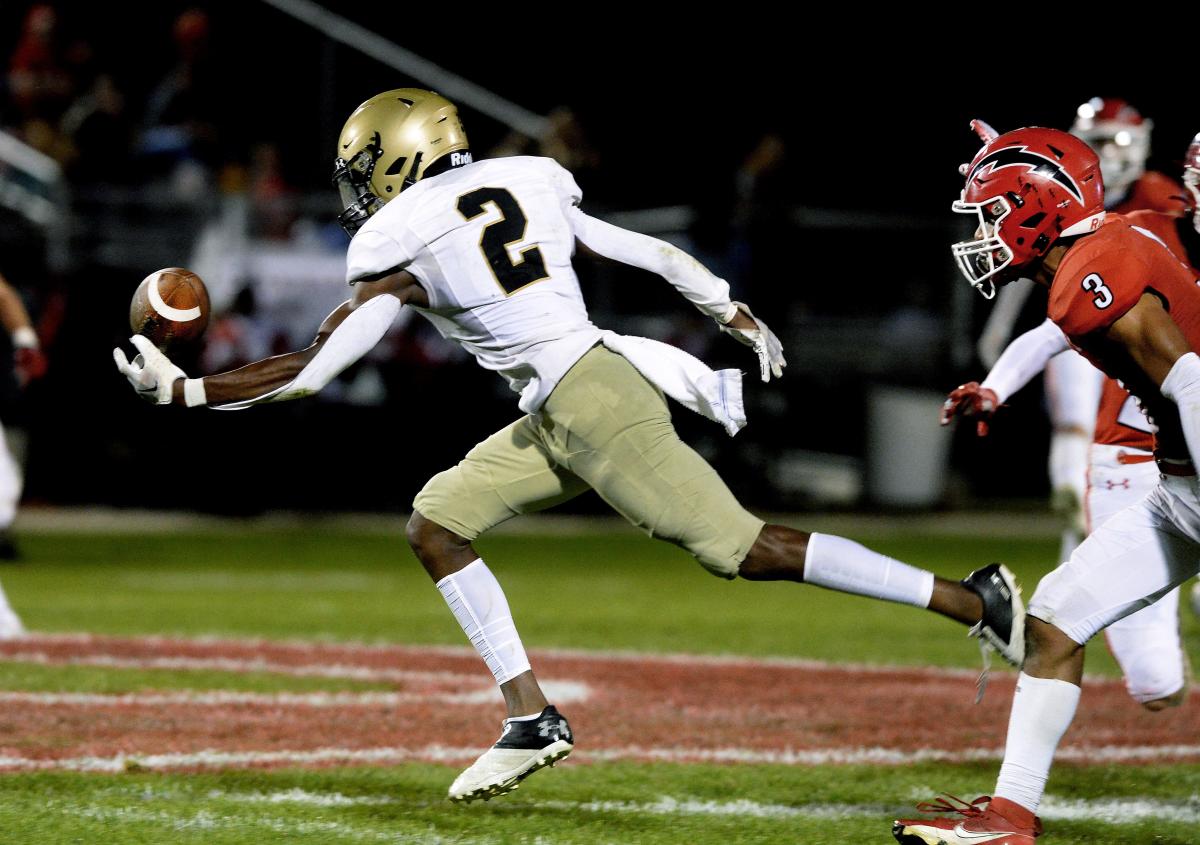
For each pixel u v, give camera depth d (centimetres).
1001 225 1252
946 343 5175
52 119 5128
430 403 4600
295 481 4622
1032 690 1262
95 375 4584
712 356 4797
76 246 4734
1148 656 1574
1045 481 5512
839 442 5172
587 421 1302
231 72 5356
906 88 6181
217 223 4803
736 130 6253
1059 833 1352
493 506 1386
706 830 1336
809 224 5084
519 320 1311
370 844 1265
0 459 2422
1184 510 1238
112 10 5662
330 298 4656
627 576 3500
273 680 2041
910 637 2597
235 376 1269
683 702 1948
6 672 2058
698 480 1301
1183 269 1215
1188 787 1533
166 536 4181
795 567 1295
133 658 2206
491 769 1337
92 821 1313
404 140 1340
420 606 2884
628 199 5847
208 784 1457
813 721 1839
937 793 1489
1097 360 1230
